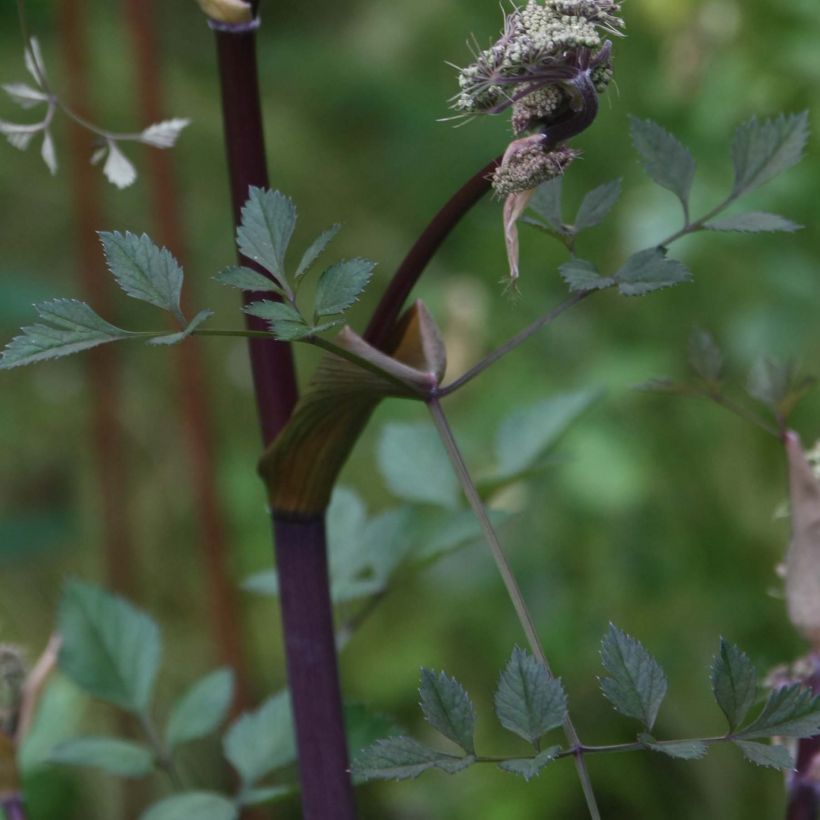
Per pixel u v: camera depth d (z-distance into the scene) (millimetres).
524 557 2164
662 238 1972
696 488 2123
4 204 2592
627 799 1925
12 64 2598
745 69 1947
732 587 2066
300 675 975
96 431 1852
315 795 978
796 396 959
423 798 1973
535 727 861
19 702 1025
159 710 2127
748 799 1879
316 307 875
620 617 2086
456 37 2896
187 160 2752
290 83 2998
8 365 863
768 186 1913
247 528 2322
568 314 2273
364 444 2455
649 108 2094
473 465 2098
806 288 1944
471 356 2154
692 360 971
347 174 2863
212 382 2562
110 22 2662
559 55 872
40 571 2264
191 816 1056
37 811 1786
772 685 978
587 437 2115
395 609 2209
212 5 946
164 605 2270
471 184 918
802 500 958
